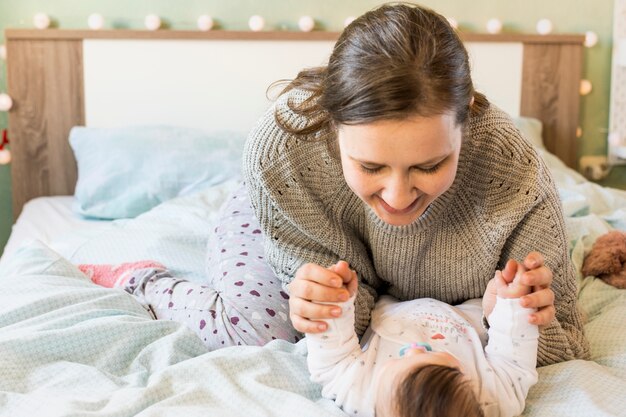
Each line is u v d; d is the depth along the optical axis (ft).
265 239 4.09
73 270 4.82
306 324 3.29
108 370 3.70
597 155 9.43
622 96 9.11
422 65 2.56
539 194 3.52
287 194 3.76
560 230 3.67
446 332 3.48
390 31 2.70
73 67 8.00
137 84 8.13
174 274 5.35
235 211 5.23
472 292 3.98
